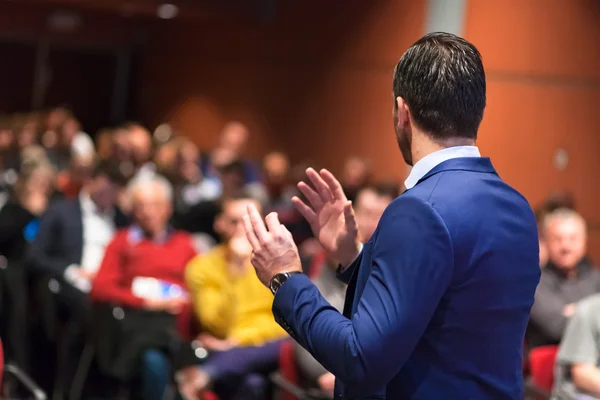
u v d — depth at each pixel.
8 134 8.91
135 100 12.46
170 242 5.22
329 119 8.73
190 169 8.03
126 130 8.64
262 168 8.39
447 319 1.54
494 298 1.55
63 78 12.50
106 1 9.45
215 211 6.86
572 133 6.27
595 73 6.12
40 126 10.04
